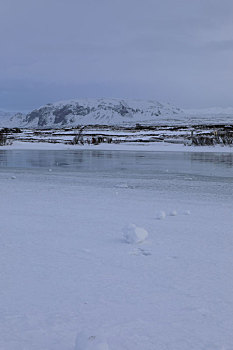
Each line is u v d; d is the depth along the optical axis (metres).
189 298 4.75
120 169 26.95
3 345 3.67
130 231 7.42
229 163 32.09
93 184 18.12
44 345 3.66
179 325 4.07
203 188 16.70
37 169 27.03
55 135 105.56
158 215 9.78
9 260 6.24
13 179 20.36
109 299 4.71
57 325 4.05
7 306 4.51
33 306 4.51
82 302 4.62
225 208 11.52
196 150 51.00
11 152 48.81
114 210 11.02
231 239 7.67
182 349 3.63
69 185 17.64
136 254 6.62
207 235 8.00
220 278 5.46
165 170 26.22
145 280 5.37
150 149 53.78
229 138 57.19
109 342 3.73
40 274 5.59
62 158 38.38
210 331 3.96
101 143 67.50
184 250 6.88
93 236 7.86
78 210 10.95
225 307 4.52
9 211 10.70
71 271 5.72
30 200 12.90
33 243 7.29
